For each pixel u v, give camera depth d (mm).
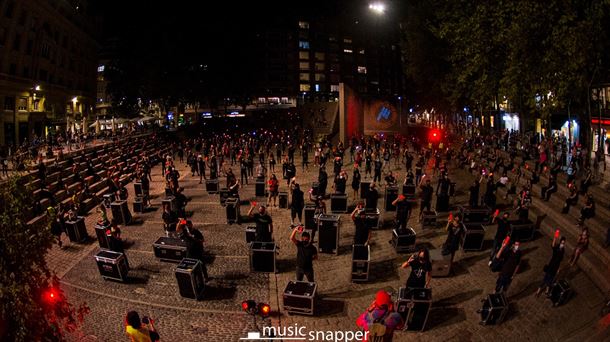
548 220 18375
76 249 17172
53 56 55312
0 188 6102
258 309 8961
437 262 13547
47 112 53281
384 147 36719
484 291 12797
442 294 12695
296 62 111312
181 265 12609
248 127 64125
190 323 11375
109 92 62000
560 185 22016
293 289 11734
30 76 49594
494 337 10531
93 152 34375
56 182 24875
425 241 16844
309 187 27328
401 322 7062
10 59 44875
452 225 13859
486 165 30922
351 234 17844
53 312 6359
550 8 17344
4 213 5734
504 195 23688
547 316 11367
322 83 114875
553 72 18250
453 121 70438
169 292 13125
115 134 46500
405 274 14008
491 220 19016
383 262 15023
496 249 14164
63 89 57719
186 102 65875
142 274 14477
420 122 114438
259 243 14492
